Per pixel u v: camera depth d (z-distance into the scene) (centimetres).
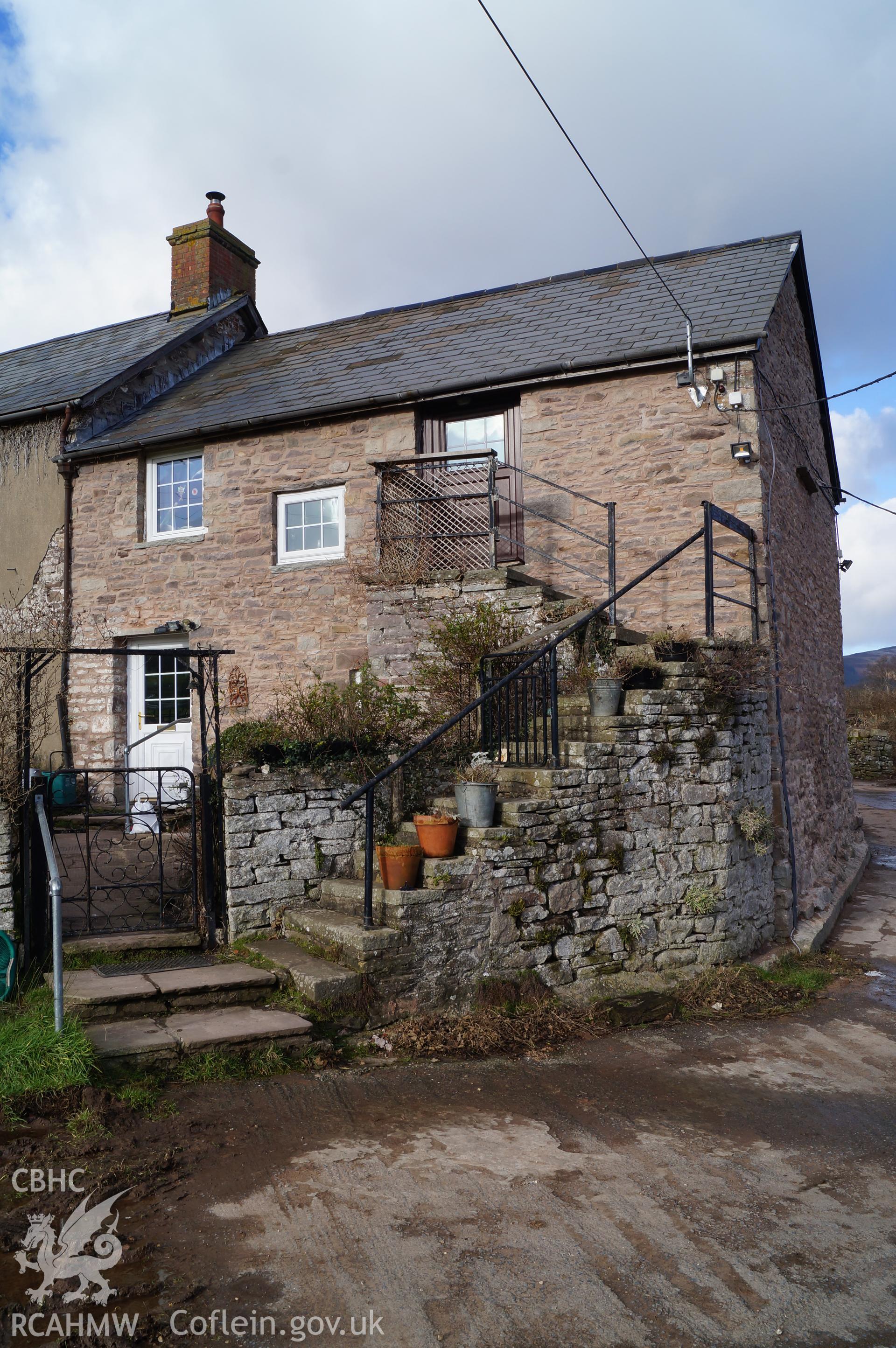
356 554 957
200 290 1279
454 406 955
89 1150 359
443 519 902
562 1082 466
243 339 1339
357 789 624
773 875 755
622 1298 283
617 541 855
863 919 898
